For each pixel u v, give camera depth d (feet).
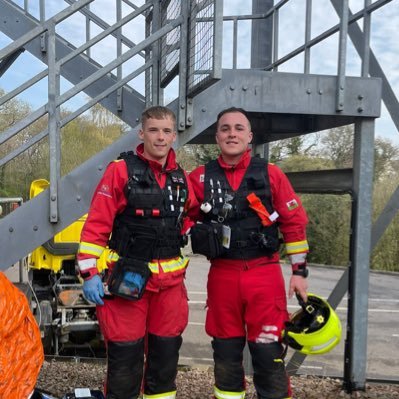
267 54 19.29
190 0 10.47
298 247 9.26
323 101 12.25
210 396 12.77
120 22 11.20
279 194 9.23
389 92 14.64
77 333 20.85
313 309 9.22
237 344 9.36
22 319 6.84
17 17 16.47
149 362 8.99
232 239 9.06
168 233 8.62
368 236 13.47
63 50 17.28
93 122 89.92
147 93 16.33
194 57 10.53
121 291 8.23
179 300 8.89
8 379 6.50
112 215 8.45
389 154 68.69
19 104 81.20
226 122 9.09
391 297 41.78
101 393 8.84
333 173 14.53
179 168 8.96
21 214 10.21
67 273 23.02
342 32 12.12
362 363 13.44
